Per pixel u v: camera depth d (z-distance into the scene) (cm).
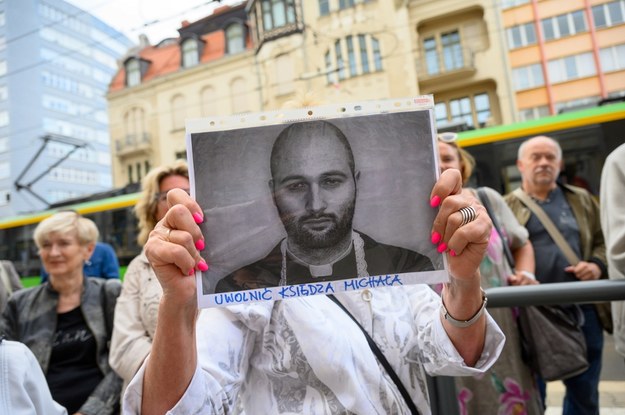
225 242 84
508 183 573
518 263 217
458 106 1991
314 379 92
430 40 2017
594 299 120
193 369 78
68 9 1889
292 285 84
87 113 2477
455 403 131
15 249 884
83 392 190
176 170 214
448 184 83
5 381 106
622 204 154
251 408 96
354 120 88
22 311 204
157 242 76
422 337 100
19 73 1886
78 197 912
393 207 86
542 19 2050
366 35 1984
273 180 86
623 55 1977
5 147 1878
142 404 78
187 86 2547
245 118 86
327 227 86
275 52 2186
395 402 94
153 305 171
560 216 246
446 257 85
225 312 94
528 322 183
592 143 542
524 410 172
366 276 85
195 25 2722
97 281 216
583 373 184
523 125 579
